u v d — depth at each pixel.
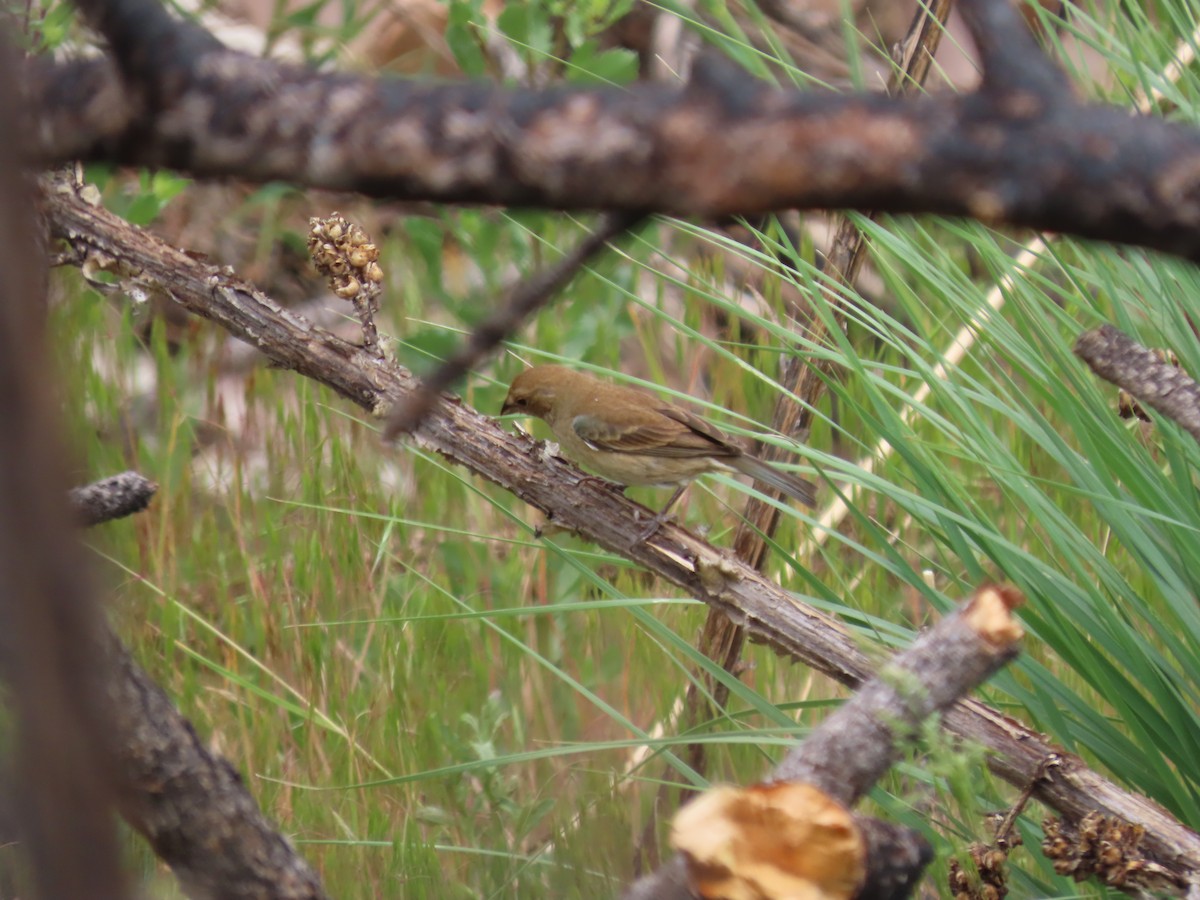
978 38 2.14
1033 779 6.11
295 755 10.19
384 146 2.11
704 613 10.86
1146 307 8.05
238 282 7.26
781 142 2.08
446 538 12.16
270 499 11.92
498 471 7.50
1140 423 9.11
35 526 1.58
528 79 11.60
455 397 7.54
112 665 3.79
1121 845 5.78
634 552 7.31
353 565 11.45
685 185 2.11
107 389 12.51
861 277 13.59
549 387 10.97
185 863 4.07
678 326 7.54
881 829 3.60
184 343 14.20
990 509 10.67
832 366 9.53
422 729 9.97
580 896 8.45
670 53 15.06
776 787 3.55
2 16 1.68
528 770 10.03
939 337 10.91
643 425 10.27
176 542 11.90
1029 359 7.51
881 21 18.06
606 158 2.10
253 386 13.48
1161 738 6.86
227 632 11.18
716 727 9.31
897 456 9.96
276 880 4.14
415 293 13.83
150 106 2.12
